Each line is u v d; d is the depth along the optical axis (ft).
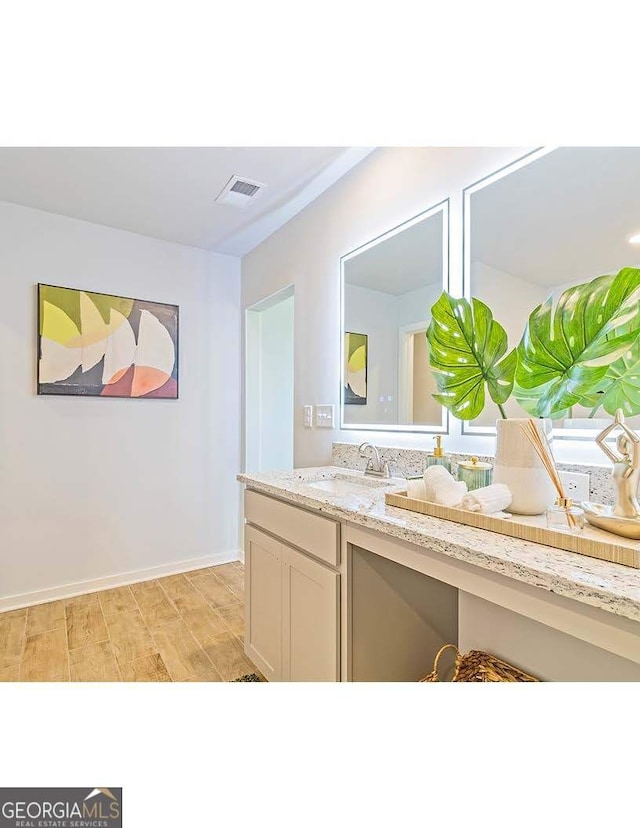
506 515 3.14
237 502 10.52
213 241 9.52
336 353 7.07
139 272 9.12
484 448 4.78
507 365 3.51
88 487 8.55
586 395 3.05
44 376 8.04
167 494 9.50
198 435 9.94
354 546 3.91
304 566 4.42
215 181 7.04
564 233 4.06
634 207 3.65
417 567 3.08
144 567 9.18
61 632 6.83
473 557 2.57
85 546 8.50
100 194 7.47
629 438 2.55
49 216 8.12
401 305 5.84
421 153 5.56
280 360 10.96
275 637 5.03
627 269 2.76
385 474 5.69
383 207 6.13
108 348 8.70
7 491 7.75
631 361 2.87
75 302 8.34
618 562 2.31
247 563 5.77
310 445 7.66
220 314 10.32
